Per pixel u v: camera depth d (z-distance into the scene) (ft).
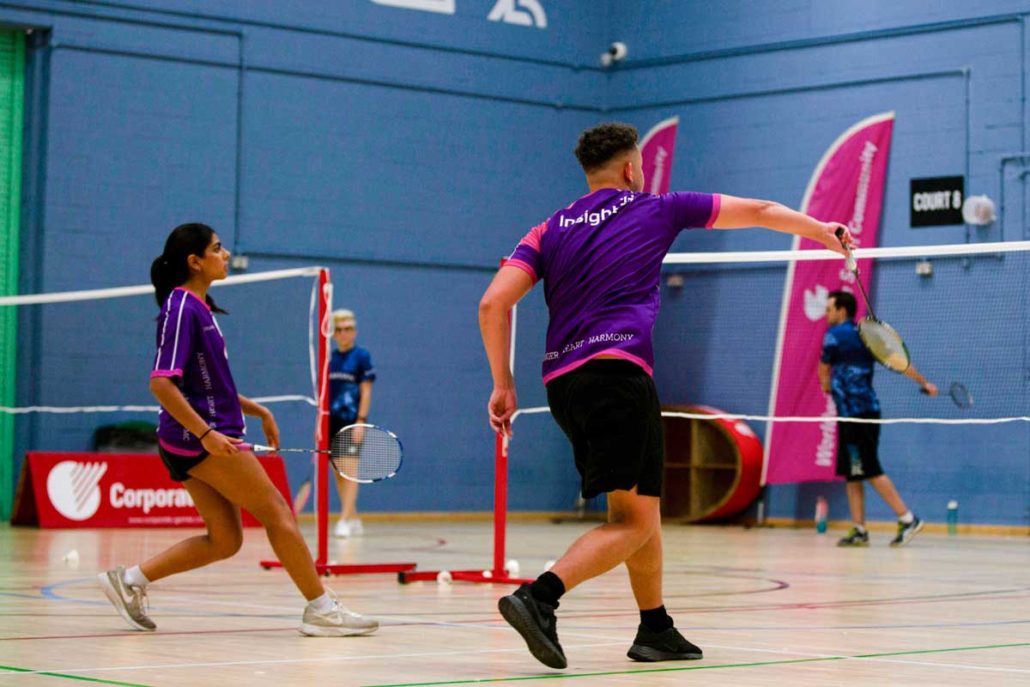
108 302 63.57
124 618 23.91
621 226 19.10
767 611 28.45
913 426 64.18
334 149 69.10
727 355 71.00
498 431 18.76
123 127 64.13
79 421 62.75
